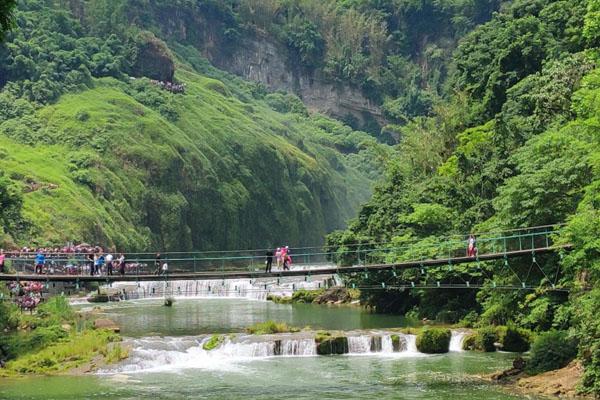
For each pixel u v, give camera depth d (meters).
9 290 70.88
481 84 103.12
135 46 182.62
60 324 66.19
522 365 51.91
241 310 89.44
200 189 159.88
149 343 59.66
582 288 48.66
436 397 45.69
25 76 154.75
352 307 92.62
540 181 54.69
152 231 145.75
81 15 188.50
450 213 79.75
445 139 102.25
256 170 182.38
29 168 124.00
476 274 67.31
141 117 158.12
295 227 190.25
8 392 47.50
